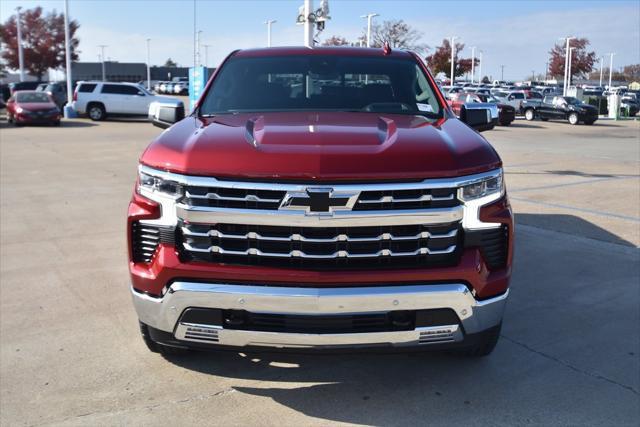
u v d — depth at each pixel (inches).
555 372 147.9
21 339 165.2
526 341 165.5
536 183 443.2
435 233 117.5
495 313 124.1
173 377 143.9
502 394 137.5
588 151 709.9
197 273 117.4
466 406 132.3
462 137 132.1
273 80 173.3
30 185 418.9
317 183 113.5
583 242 266.5
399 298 115.1
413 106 165.5
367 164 114.9
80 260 239.1
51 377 144.0
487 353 149.2
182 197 118.5
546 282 213.8
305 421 125.9
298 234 115.3
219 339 119.8
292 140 123.0
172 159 121.1
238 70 178.4
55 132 919.7
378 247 116.5
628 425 125.6
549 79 4365.2
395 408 131.3
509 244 125.5
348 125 136.9
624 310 188.2
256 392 137.2
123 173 479.8
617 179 465.4
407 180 115.5
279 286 115.5
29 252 250.2
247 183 114.7
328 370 147.9
